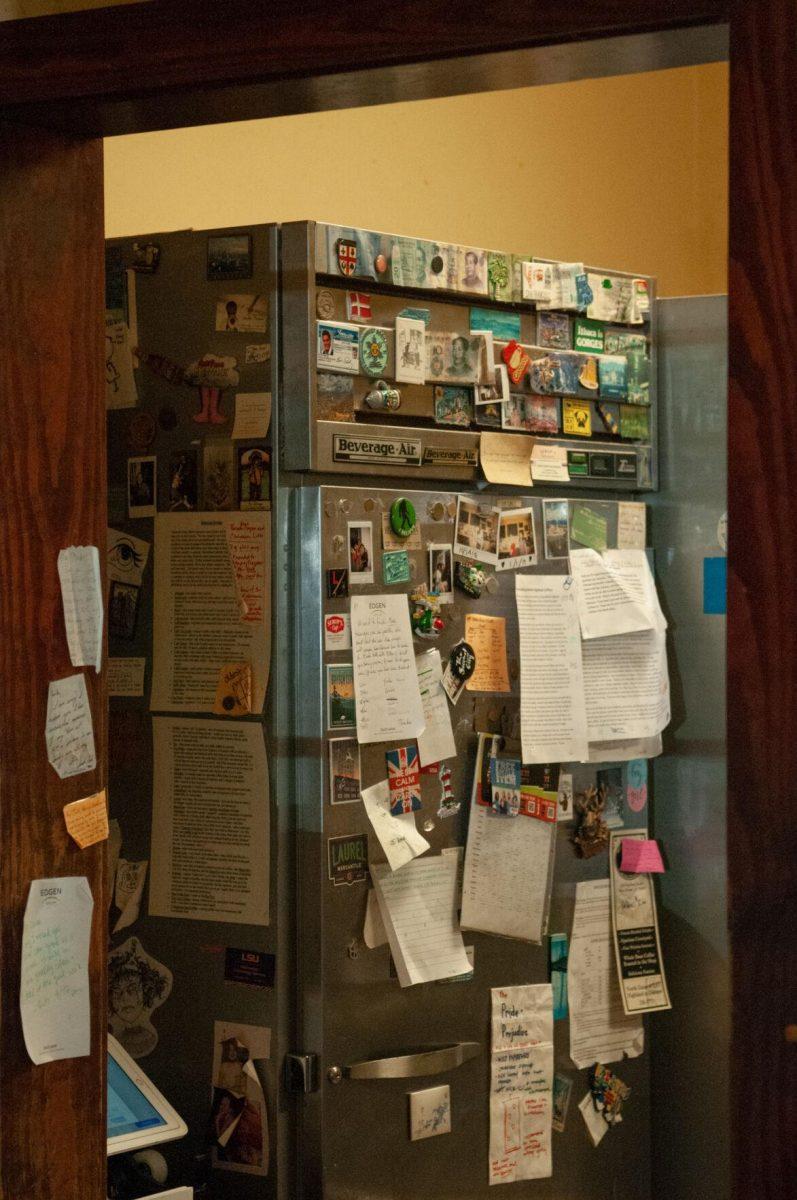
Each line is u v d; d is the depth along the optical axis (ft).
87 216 5.52
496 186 11.47
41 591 5.38
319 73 4.52
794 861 3.51
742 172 3.57
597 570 8.53
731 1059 3.56
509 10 4.17
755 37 3.55
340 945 7.52
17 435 5.27
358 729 7.53
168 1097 7.77
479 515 8.05
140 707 7.86
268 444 7.47
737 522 3.57
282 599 7.50
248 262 7.52
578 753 8.34
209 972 7.66
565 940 8.48
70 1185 5.54
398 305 7.81
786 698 3.51
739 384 3.56
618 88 12.62
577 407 8.64
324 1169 7.43
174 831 7.76
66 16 4.85
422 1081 7.84
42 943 5.42
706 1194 8.88
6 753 5.24
